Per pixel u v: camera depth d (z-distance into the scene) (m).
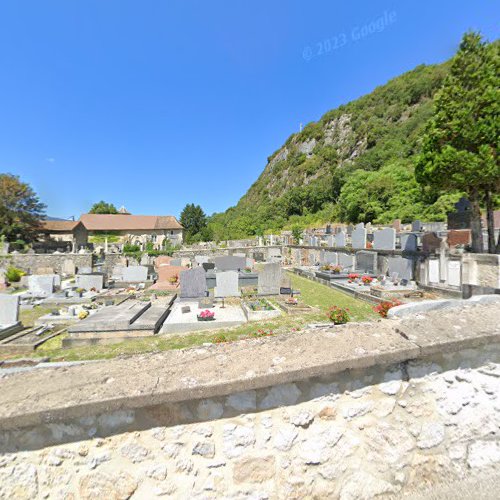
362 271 15.62
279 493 1.65
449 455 1.89
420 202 29.33
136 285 16.28
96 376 1.61
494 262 3.56
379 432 1.79
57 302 12.00
